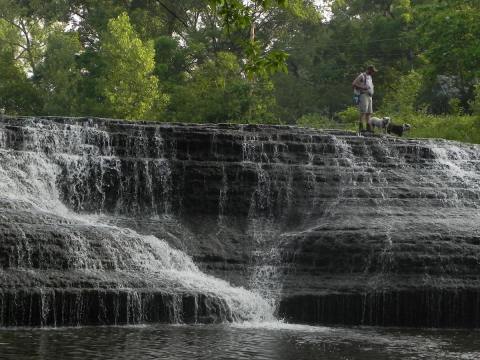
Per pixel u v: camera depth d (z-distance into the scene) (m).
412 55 60.69
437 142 28.20
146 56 47.22
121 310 16.84
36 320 16.17
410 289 18.66
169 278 18.64
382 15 63.62
